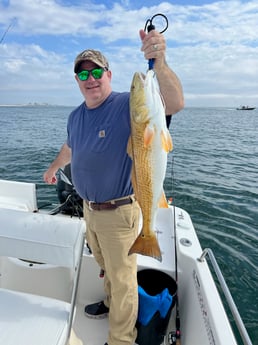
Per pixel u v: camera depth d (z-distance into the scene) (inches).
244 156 474.3
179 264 93.4
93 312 92.5
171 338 81.9
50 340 56.8
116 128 69.3
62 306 65.7
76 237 62.7
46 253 63.4
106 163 70.1
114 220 73.0
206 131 922.7
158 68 57.8
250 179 319.6
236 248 168.7
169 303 79.0
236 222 202.2
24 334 57.7
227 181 307.4
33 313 62.9
